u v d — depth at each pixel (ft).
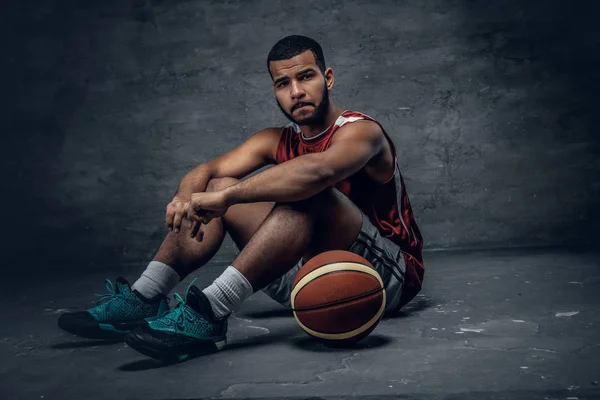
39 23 17.57
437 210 17.04
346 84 17.22
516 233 16.85
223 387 5.58
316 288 6.41
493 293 9.73
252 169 8.78
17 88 17.57
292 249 6.77
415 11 17.06
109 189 17.48
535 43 16.83
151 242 17.47
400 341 6.94
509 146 16.89
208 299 6.58
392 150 7.89
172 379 5.91
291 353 6.65
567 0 16.70
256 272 6.74
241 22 17.43
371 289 6.48
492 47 16.92
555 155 16.78
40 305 10.93
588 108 16.70
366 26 17.19
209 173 8.42
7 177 17.56
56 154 17.54
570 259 13.35
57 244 17.52
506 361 5.96
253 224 7.82
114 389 5.70
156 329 6.35
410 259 8.26
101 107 17.53
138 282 7.55
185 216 7.14
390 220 8.13
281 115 17.46
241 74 17.47
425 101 17.08
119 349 7.26
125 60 17.53
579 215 16.71
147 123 17.49
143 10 17.53
